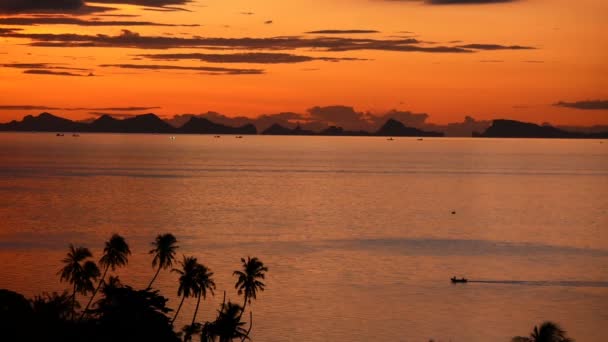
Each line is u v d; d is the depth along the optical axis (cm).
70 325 11400
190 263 14938
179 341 11806
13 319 11050
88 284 15100
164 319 11788
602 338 19962
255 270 15000
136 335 11169
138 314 11512
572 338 19950
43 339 10762
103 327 11231
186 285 14762
